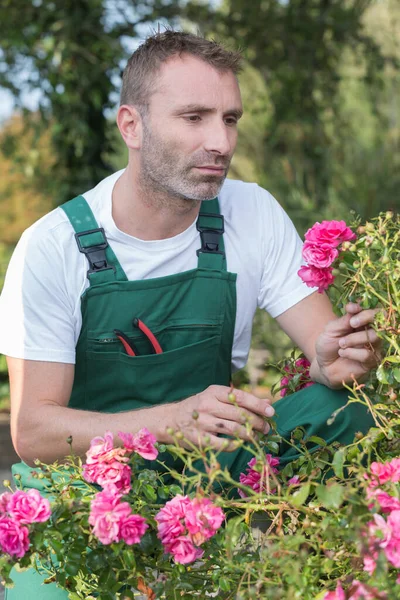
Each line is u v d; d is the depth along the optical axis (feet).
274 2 22.70
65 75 19.57
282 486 5.69
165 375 6.64
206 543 5.16
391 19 25.73
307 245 5.68
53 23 19.71
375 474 4.83
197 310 6.68
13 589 6.46
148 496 5.19
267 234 6.99
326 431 6.19
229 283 6.76
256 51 22.80
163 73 6.13
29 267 6.46
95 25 20.20
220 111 6.10
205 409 5.64
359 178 23.29
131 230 6.57
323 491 4.54
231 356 7.05
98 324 6.53
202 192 6.17
